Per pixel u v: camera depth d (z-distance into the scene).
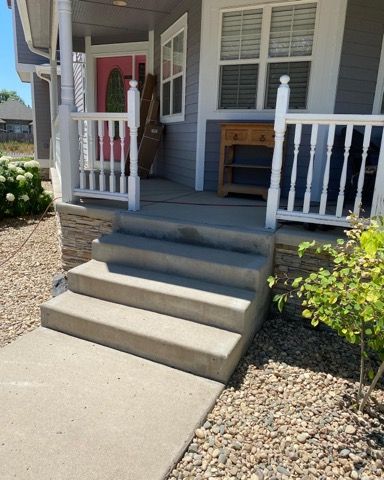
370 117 2.86
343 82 4.50
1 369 2.50
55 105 9.35
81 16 6.47
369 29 4.43
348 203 4.52
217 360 2.43
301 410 2.28
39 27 8.01
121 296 3.09
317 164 4.71
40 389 2.31
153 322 2.82
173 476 1.82
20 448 1.89
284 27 4.62
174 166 6.53
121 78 8.09
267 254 3.22
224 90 5.14
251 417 2.21
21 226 6.63
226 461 1.91
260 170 5.10
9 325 3.32
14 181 7.01
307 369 2.67
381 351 2.16
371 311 1.98
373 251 1.98
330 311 2.23
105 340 2.81
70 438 1.96
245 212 4.03
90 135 4.92
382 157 2.89
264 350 2.88
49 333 2.97
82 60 9.03
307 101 4.66
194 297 2.84
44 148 13.28
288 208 3.28
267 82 4.86
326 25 4.36
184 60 5.71
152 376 2.49
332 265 3.07
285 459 1.94
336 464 1.92
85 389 2.33
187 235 3.52
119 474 1.77
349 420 2.21
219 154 5.21
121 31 7.41
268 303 3.32
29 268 4.69
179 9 5.82
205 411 2.20
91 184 4.16
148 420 2.10
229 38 4.95
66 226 4.18
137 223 3.73
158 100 7.07
